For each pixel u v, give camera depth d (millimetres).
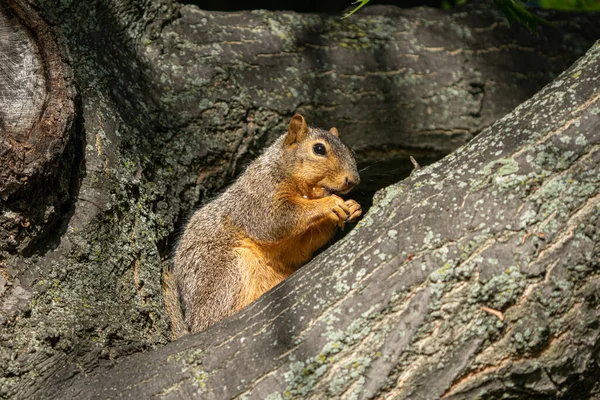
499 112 13727
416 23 14031
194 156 12164
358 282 7523
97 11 11953
